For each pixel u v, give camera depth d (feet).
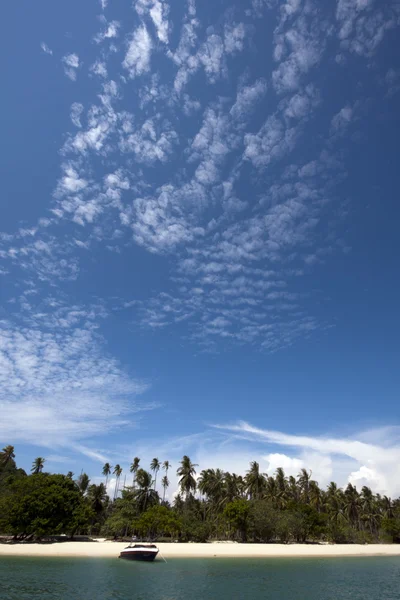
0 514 198.59
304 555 218.79
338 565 172.04
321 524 281.74
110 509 341.82
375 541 340.59
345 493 370.12
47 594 90.99
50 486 212.64
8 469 298.97
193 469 299.79
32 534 205.26
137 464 333.42
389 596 103.04
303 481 363.15
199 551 208.03
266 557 199.62
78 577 115.75
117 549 194.90
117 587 103.04
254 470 310.04
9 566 132.87
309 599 96.94
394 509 376.27
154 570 137.28
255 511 257.34
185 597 94.38
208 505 341.41
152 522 228.22
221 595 98.12
